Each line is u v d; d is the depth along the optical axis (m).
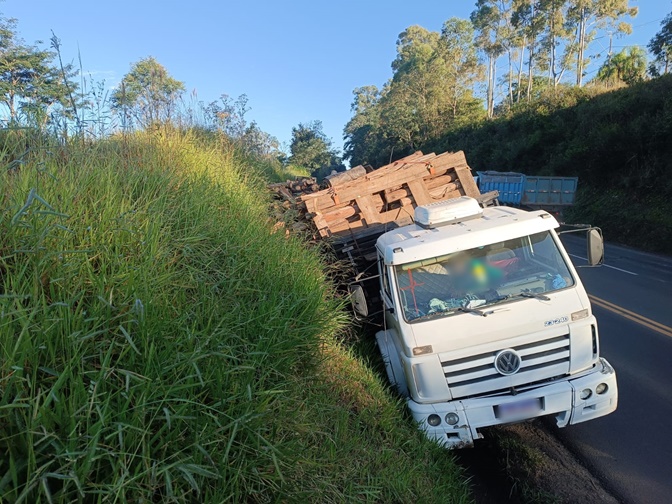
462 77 57.00
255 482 2.58
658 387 6.21
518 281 4.87
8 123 4.06
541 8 46.38
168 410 2.30
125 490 2.03
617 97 29.66
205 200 4.95
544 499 4.17
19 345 2.18
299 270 4.98
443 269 4.99
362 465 3.75
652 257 18.27
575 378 4.52
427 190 7.27
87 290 2.87
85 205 3.49
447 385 4.52
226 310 3.49
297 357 3.90
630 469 4.55
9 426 1.99
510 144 39.72
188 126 7.97
